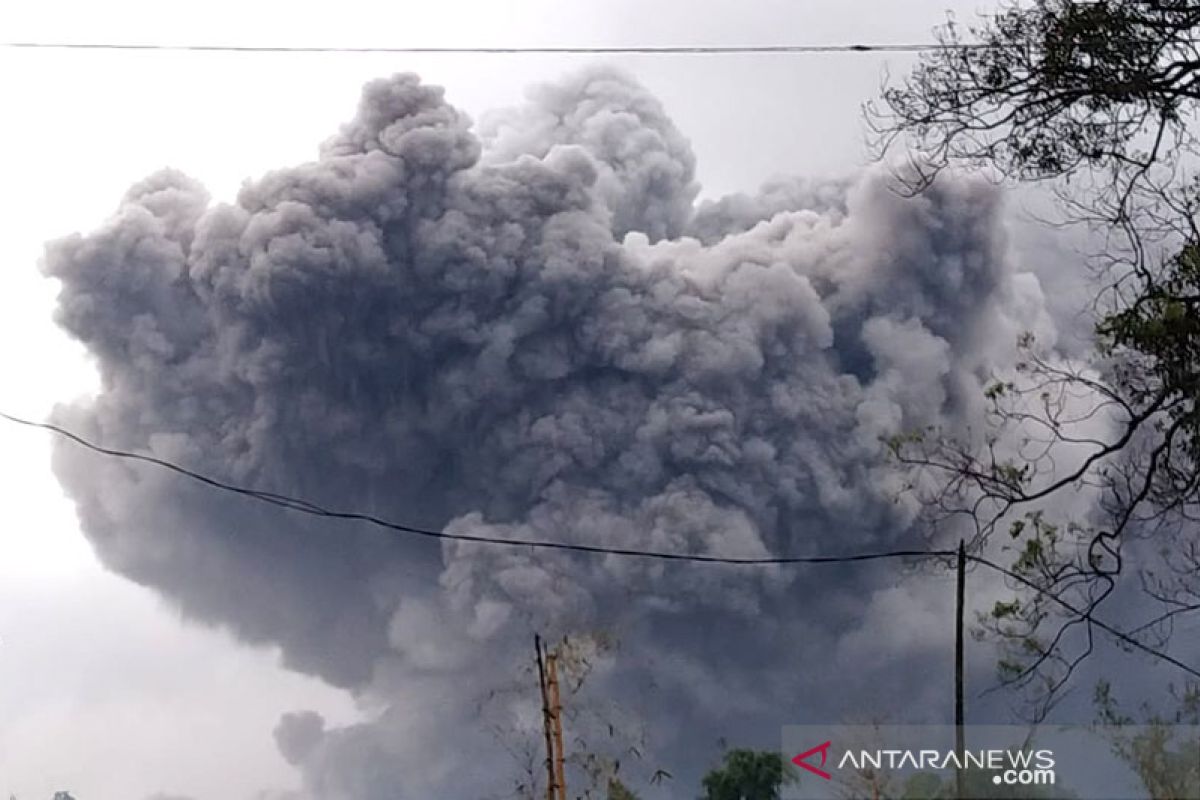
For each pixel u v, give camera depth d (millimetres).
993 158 18750
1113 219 18359
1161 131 18219
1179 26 18125
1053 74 18188
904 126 18953
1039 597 17969
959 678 17281
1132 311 18078
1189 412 18031
